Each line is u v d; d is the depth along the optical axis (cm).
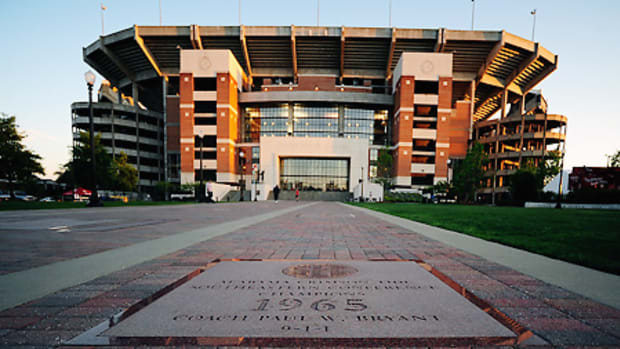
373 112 6103
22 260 371
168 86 6200
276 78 6519
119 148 6016
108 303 221
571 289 259
